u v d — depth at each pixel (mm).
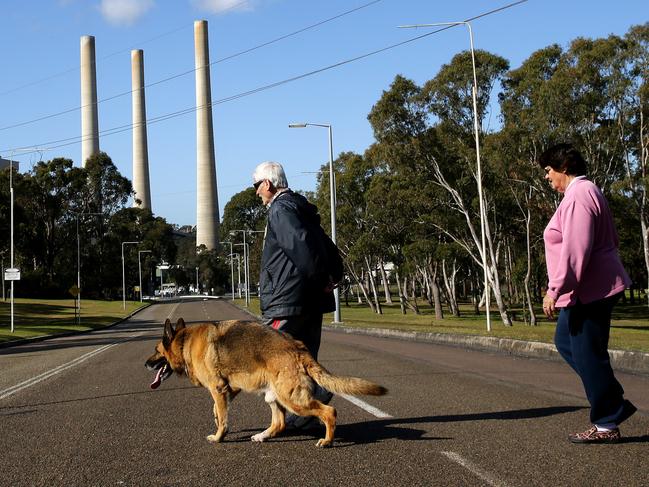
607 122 35281
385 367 13117
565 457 5625
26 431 7621
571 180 5863
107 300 102688
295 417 6867
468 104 36906
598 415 5953
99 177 91750
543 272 44625
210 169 127062
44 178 86688
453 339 20609
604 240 5680
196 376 6535
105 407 9164
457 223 42594
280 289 6656
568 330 5918
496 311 63156
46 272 92625
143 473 5543
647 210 37438
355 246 50188
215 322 6668
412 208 44625
